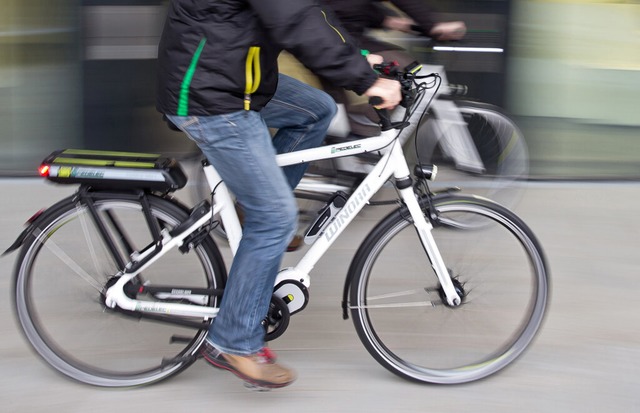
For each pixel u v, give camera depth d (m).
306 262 2.88
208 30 2.44
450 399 2.96
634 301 3.70
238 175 2.60
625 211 4.71
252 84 2.51
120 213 2.87
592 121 5.18
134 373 2.99
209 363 2.87
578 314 3.57
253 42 2.46
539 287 3.01
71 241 2.89
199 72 2.47
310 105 2.89
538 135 5.20
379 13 4.20
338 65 2.44
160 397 2.94
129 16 4.91
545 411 2.90
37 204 4.64
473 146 4.49
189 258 2.89
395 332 3.05
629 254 4.17
